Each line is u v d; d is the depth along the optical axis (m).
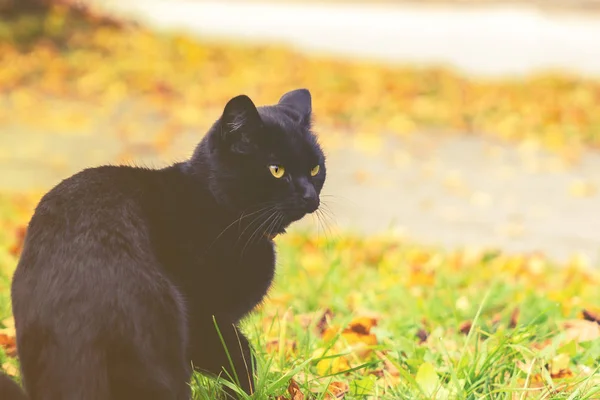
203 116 17.30
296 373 4.96
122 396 3.94
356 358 5.62
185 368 4.23
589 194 12.82
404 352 5.78
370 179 13.38
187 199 4.65
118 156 14.04
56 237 4.11
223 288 4.62
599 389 4.84
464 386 5.03
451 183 13.25
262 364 5.12
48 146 14.64
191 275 4.51
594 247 10.27
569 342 5.62
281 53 23.27
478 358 5.21
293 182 4.99
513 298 7.15
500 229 10.95
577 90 19.89
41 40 21.02
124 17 24.42
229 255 4.64
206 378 5.07
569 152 15.36
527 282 8.02
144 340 3.98
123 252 4.10
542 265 8.73
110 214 4.22
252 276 4.78
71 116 16.72
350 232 9.92
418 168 14.20
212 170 4.79
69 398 3.83
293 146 4.98
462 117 17.72
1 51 20.19
